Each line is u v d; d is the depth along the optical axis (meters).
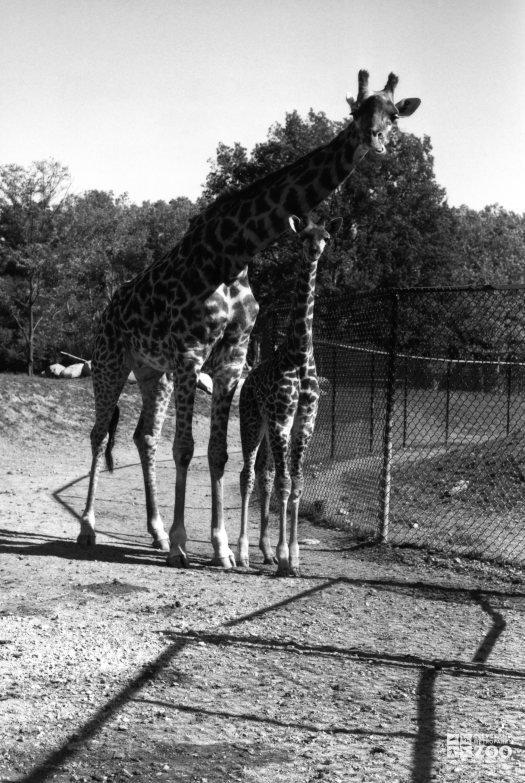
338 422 14.02
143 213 84.62
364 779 3.39
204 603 6.01
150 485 8.51
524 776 3.42
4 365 46.44
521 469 10.88
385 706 4.16
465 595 6.39
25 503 10.72
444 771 3.46
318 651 4.97
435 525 9.09
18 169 38.91
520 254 79.50
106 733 3.82
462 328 14.84
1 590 6.24
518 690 4.38
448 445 14.11
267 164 44.09
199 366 7.52
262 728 3.90
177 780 3.39
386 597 6.29
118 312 8.43
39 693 4.25
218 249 7.31
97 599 6.04
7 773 3.43
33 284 39.84
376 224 44.88
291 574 6.96
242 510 7.59
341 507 10.04
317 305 9.85
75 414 20.77
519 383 16.30
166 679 4.48
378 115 6.12
